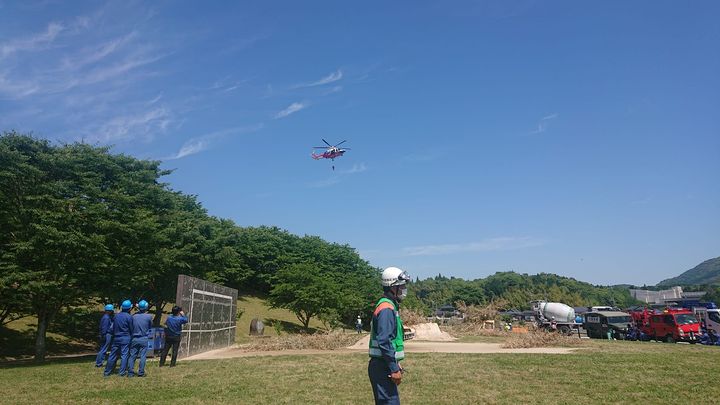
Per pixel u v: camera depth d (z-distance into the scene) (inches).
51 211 737.0
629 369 480.1
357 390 372.5
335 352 755.4
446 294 5561.0
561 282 5585.6
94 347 1193.4
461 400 327.6
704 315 1177.4
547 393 351.9
